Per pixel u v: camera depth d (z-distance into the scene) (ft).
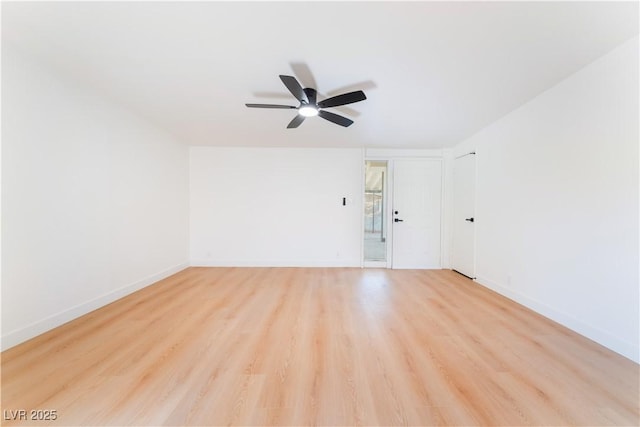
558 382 5.27
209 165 15.26
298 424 4.27
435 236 15.30
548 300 8.27
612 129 6.34
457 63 6.58
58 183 7.55
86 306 8.47
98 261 8.95
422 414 4.48
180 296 10.23
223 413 4.48
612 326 6.40
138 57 6.49
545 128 8.29
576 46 5.97
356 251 15.56
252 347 6.54
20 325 6.62
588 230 6.97
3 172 6.28
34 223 6.93
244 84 7.78
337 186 15.47
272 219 15.43
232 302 9.62
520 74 7.18
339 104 7.45
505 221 10.27
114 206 9.62
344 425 4.26
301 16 5.02
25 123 6.68
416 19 5.06
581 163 7.13
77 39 5.83
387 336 7.14
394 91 8.08
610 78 6.32
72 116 7.91
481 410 4.57
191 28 5.40
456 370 5.66
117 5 4.78
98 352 6.25
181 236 14.42
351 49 6.03
